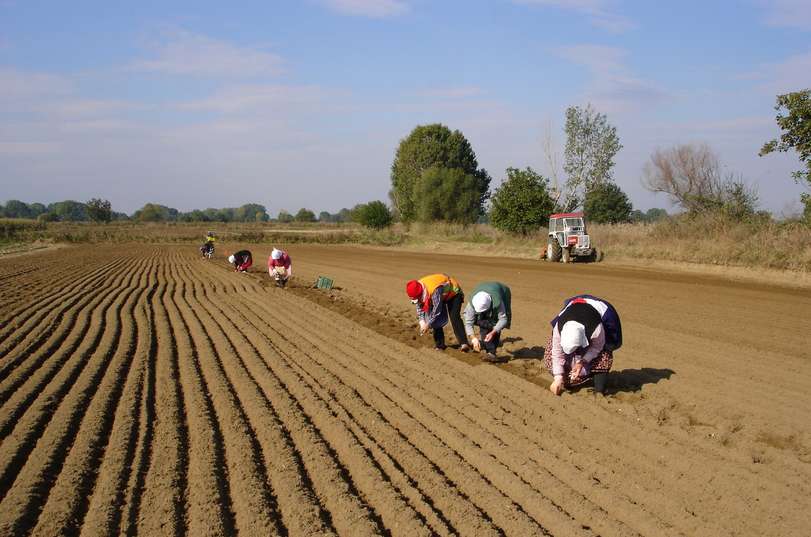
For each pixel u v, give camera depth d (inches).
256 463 242.4
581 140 1689.2
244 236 2502.5
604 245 1227.2
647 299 655.1
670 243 1091.9
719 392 328.8
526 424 282.0
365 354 421.1
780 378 354.6
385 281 911.0
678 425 280.1
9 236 2571.4
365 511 203.0
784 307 599.2
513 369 374.0
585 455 247.9
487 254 1483.8
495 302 365.7
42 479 230.8
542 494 215.8
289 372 372.2
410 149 3061.0
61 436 269.7
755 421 287.1
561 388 314.2
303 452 252.7
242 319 569.0
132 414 298.7
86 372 372.2
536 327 504.1
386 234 2196.1
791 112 881.5
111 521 199.9
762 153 922.7
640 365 384.5
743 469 233.6
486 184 3321.9
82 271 1119.6
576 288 753.0
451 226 2148.1
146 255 1659.7
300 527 195.3
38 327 519.5
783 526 194.9
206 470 235.9
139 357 414.6
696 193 1184.2
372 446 256.1
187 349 437.7
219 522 198.7
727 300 645.3
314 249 1936.5
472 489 218.8
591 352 301.1
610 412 294.8
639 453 249.4
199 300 703.7
